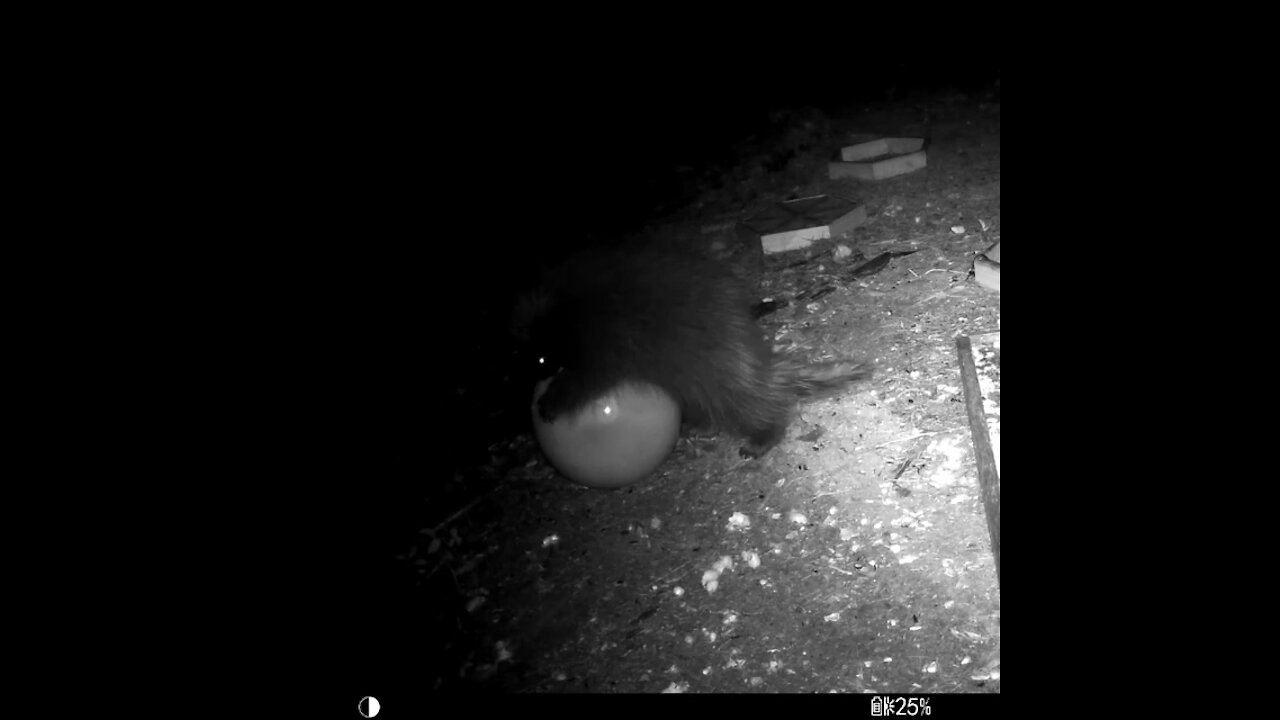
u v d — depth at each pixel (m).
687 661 1.52
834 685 1.42
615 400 1.73
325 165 4.10
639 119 3.93
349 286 3.17
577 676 1.54
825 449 1.88
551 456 1.82
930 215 2.61
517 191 3.58
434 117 4.36
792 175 3.09
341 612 1.81
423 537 1.96
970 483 1.71
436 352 2.66
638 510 1.87
